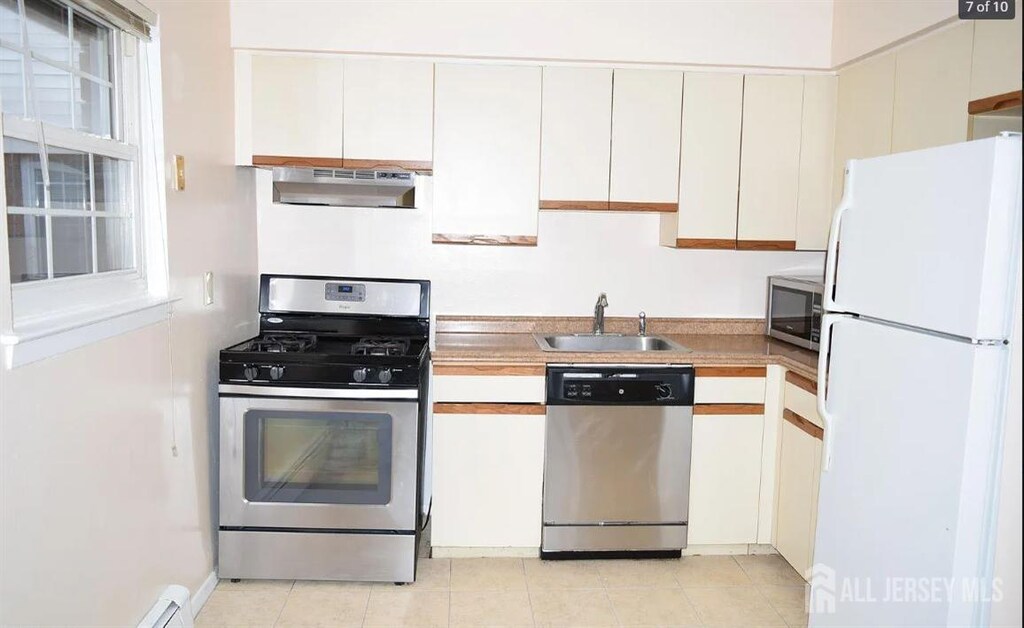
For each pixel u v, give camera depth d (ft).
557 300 11.23
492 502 9.52
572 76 9.86
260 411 8.56
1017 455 5.10
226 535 8.73
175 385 7.65
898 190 5.89
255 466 8.64
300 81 9.61
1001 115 7.18
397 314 10.53
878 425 6.12
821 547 6.98
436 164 9.87
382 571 8.88
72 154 6.16
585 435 9.42
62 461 5.54
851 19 9.21
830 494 6.84
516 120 9.87
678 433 9.49
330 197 9.99
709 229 10.18
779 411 9.55
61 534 5.55
